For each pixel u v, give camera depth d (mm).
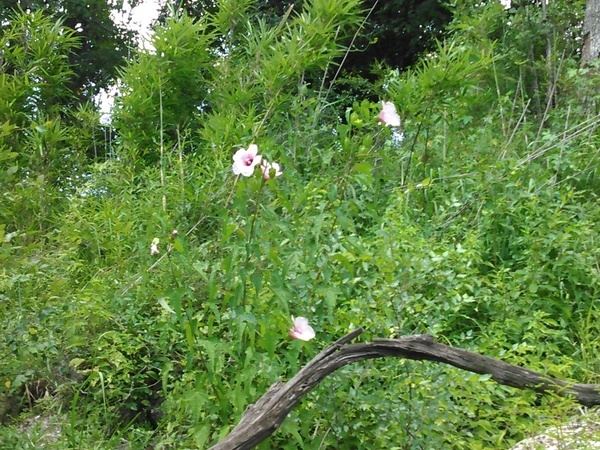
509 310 4191
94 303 4082
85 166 6730
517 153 6340
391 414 3119
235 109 6141
